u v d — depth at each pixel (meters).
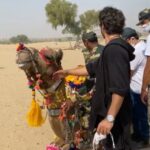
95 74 3.50
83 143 4.57
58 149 4.57
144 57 5.66
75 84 4.54
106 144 3.32
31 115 4.41
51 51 4.27
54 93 4.34
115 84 3.09
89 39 4.95
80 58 25.31
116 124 3.29
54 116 4.44
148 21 5.25
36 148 5.94
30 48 4.21
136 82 5.68
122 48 3.18
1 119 7.70
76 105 4.50
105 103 3.24
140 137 5.69
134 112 5.71
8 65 21.67
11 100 9.80
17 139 6.39
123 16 3.32
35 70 4.18
